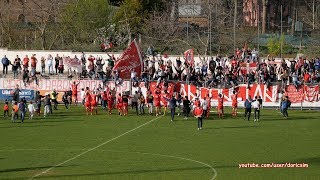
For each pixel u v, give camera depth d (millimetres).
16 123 95250
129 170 63719
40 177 60250
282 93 109250
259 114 101312
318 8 163875
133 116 103188
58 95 114812
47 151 73562
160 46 149875
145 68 115500
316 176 61438
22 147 75938
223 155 71812
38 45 151750
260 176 61406
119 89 112750
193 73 113625
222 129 91000
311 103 111688
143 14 157000
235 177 60938
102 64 119312
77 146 76750
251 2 171500
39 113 104125
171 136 84562
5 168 64125
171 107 98250
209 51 144625
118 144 78250
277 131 89688
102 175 61438
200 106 90812
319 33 150375
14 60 125000
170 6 161000
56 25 153125
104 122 96625
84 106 112250
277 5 177250
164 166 65812
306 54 143500
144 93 111750
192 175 61625
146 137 83625
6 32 153500
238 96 112188
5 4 163625
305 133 88000
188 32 152750
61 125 93438
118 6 172125
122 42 151750
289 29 173500
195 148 76062
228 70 115312
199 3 160500
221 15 155375
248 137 84375
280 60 125500
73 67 125500
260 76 113562
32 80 114500
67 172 62531
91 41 152250
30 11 163250
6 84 114875
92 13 151375
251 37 151625
